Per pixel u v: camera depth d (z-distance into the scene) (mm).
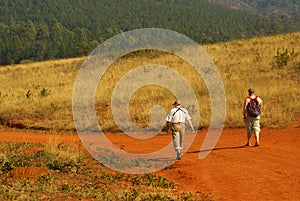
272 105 22000
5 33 191875
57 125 23484
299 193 9711
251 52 41531
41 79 41781
